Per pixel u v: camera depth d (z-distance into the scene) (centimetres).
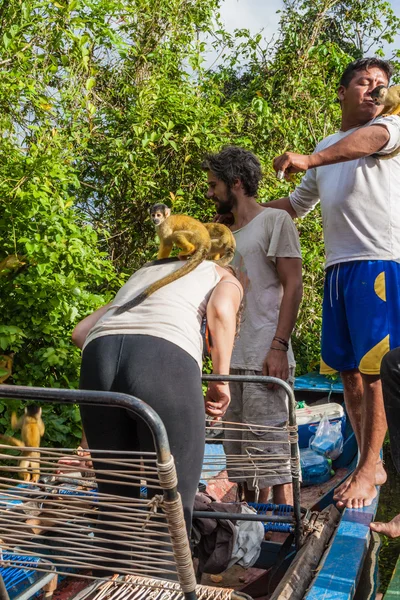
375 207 345
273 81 920
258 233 387
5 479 191
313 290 802
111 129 685
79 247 491
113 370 232
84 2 610
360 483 347
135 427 242
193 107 692
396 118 335
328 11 1126
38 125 587
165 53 731
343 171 356
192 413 231
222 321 252
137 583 220
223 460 415
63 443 488
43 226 492
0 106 552
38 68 619
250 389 378
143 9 735
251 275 388
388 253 344
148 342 231
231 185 394
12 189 488
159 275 258
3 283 488
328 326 373
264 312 387
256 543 315
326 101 905
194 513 301
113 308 250
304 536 311
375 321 341
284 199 444
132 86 712
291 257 383
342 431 541
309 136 882
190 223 275
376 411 343
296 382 641
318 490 468
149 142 643
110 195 679
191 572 182
